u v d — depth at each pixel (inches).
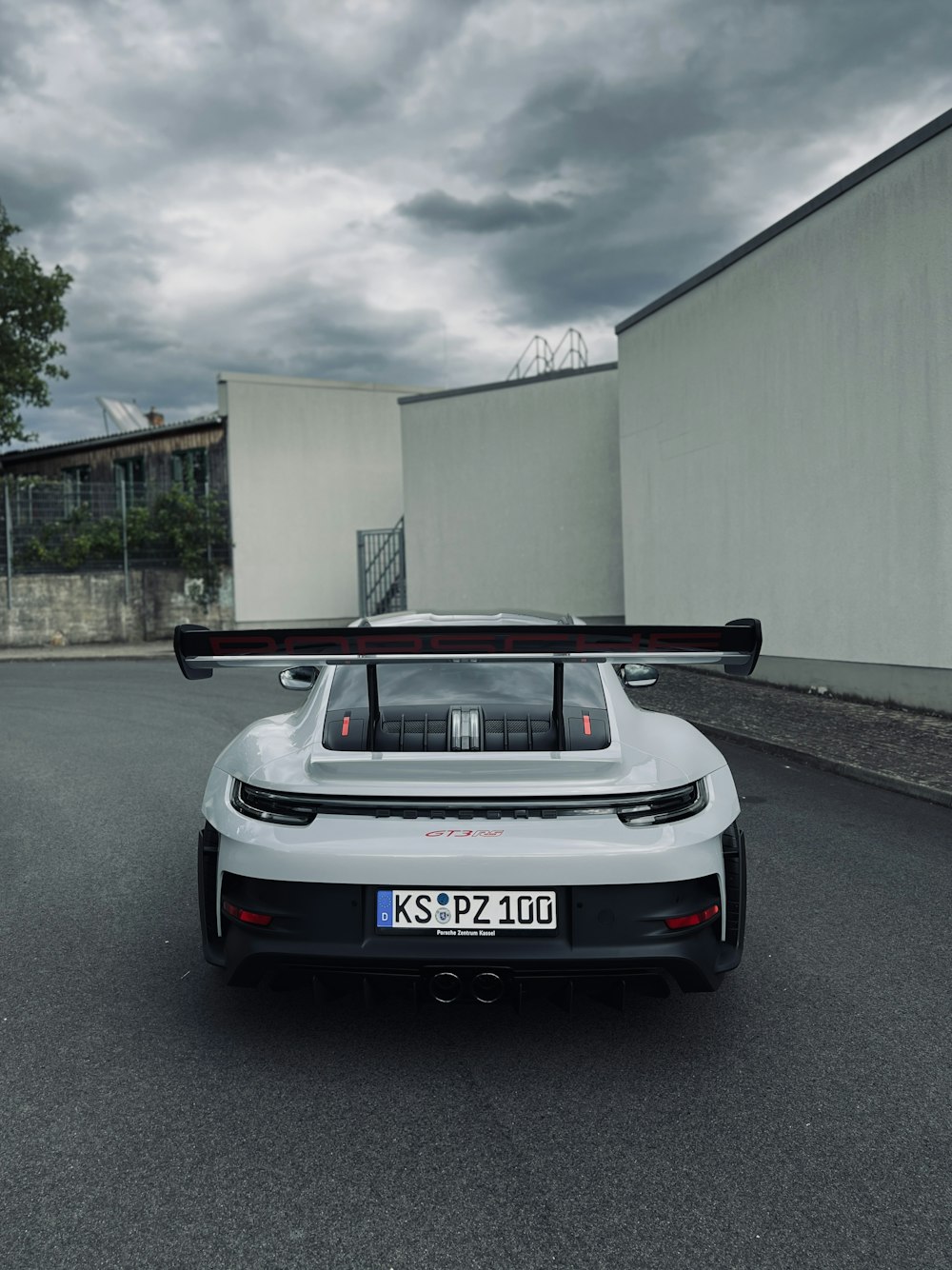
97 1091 98.7
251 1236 75.9
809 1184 82.4
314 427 875.4
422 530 708.0
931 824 206.4
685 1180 83.1
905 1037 110.3
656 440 508.1
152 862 183.9
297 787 102.8
